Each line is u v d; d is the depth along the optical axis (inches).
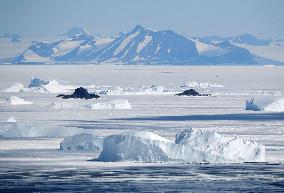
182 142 4200.3
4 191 3476.9
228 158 4151.1
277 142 5191.9
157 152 4175.7
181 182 3649.1
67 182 3659.0
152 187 3540.8
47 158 4345.5
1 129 5506.9
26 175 3826.3
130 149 4215.1
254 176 3791.8
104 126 6461.6
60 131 5526.6
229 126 6510.8
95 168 4001.0
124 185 3587.6
